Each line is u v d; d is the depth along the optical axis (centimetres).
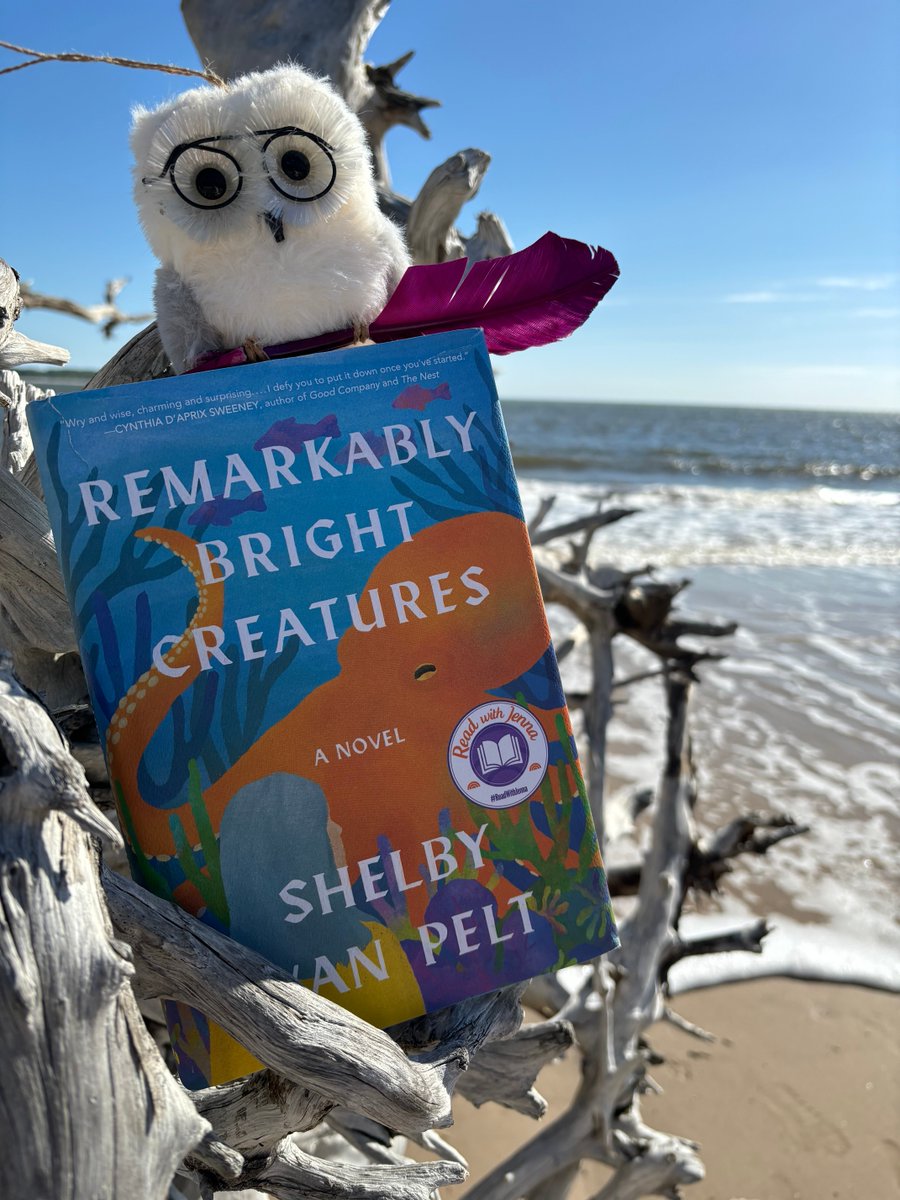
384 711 31
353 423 31
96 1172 23
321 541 31
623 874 92
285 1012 28
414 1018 34
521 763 32
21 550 38
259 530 30
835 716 198
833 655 241
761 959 116
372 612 31
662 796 87
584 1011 71
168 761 30
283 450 31
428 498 31
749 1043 102
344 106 34
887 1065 99
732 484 734
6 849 25
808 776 168
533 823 32
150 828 30
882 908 127
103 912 26
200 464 30
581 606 94
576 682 211
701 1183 84
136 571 30
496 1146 90
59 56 35
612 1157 71
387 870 31
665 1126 91
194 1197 52
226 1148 29
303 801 30
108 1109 24
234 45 73
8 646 45
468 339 32
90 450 30
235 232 32
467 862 31
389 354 32
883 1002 109
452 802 31
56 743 26
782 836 86
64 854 26
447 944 31
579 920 32
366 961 30
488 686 31
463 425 32
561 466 834
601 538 411
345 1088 29
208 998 29
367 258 34
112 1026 25
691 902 128
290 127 32
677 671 92
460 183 61
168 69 36
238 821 30
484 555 32
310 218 33
